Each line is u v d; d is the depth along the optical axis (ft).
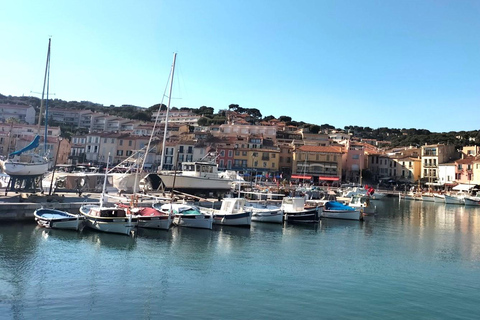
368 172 408.87
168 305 55.26
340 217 163.63
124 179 173.37
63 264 72.64
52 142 357.41
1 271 66.64
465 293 66.64
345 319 53.16
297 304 58.03
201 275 70.79
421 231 140.77
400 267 83.87
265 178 346.74
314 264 83.10
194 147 347.77
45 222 99.50
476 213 219.41
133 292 60.03
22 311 50.88
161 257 81.71
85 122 537.24
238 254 88.69
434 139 563.07
